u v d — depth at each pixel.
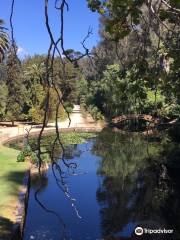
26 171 30.22
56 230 21.86
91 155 48.44
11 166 31.97
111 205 27.34
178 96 9.38
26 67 63.34
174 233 18.86
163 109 45.09
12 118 69.25
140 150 50.59
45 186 30.25
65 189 5.20
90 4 7.45
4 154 37.97
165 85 9.32
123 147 54.34
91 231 22.27
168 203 27.34
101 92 81.38
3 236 16.84
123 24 7.50
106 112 83.12
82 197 29.33
